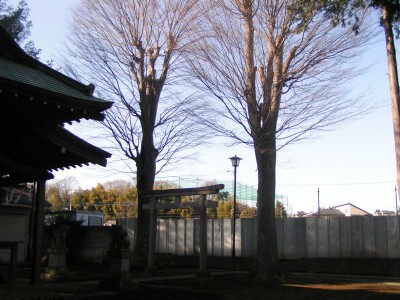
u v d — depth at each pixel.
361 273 18.16
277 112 13.70
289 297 10.92
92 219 30.78
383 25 11.73
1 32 9.69
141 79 19.61
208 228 21.20
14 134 9.95
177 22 19.31
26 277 13.01
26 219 20.92
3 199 19.20
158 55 19.77
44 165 10.41
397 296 11.67
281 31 13.27
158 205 16.09
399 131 11.36
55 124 9.55
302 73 13.20
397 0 11.10
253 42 13.60
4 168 10.22
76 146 9.43
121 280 11.15
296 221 19.88
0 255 15.46
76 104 8.63
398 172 11.28
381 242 18.23
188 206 14.79
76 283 12.30
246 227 20.28
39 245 10.16
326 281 14.68
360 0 11.84
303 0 12.11
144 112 19.28
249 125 13.88
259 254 14.45
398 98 11.48
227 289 11.99
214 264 20.59
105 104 9.04
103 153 9.73
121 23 19.41
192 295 10.77
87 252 20.84
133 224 22.73
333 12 12.30
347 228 18.92
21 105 8.52
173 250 21.89
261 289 12.14
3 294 8.42
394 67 11.62
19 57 9.91
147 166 19.02
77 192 62.88
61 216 22.44
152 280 13.81
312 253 19.38
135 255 18.30
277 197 36.97
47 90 8.16
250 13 13.51
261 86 13.60
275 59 13.50
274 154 14.62
